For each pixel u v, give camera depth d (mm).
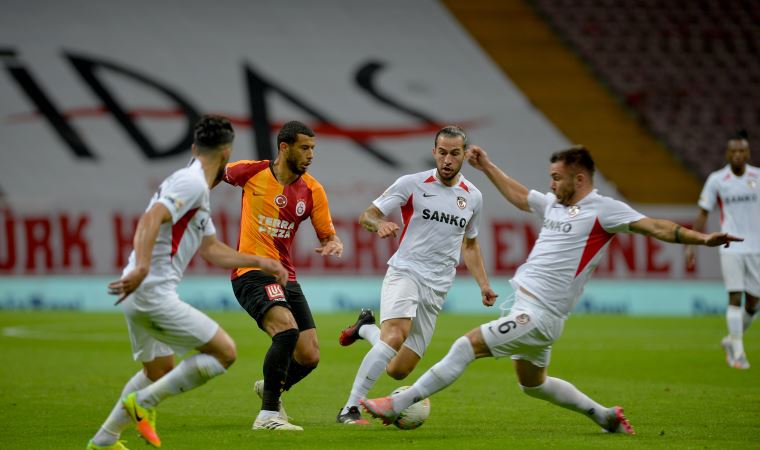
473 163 26453
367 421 27594
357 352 51906
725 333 64438
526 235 86312
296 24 112312
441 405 32469
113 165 95875
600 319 76562
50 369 42844
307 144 27828
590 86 112562
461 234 28703
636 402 33062
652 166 105375
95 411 30484
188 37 108312
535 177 103438
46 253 80062
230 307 78500
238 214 81938
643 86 112625
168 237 21094
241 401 33406
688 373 42656
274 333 26688
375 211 28484
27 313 74938
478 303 82250
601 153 105812
